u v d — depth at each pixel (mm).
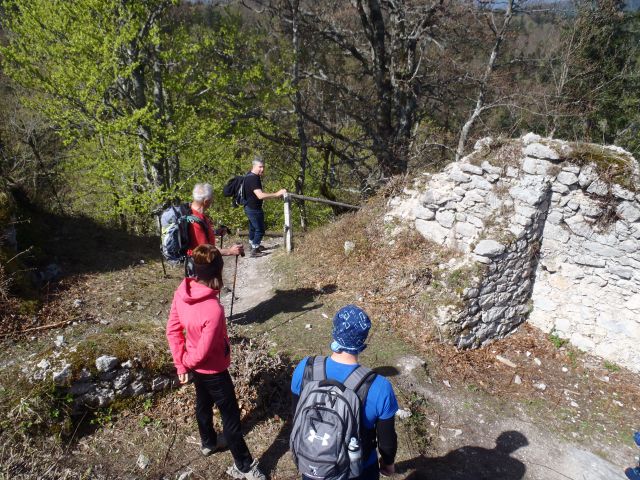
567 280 6703
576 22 15828
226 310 6773
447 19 13609
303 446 2457
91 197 15906
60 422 3771
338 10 15336
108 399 4051
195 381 3498
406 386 5270
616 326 6336
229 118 12633
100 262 7414
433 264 6867
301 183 15523
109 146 12945
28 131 14344
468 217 6898
